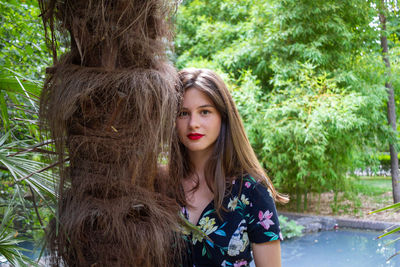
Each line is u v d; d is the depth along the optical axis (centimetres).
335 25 523
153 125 91
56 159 98
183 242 109
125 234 87
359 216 542
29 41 192
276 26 538
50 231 95
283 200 129
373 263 367
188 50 668
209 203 117
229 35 612
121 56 93
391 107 606
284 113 491
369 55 583
